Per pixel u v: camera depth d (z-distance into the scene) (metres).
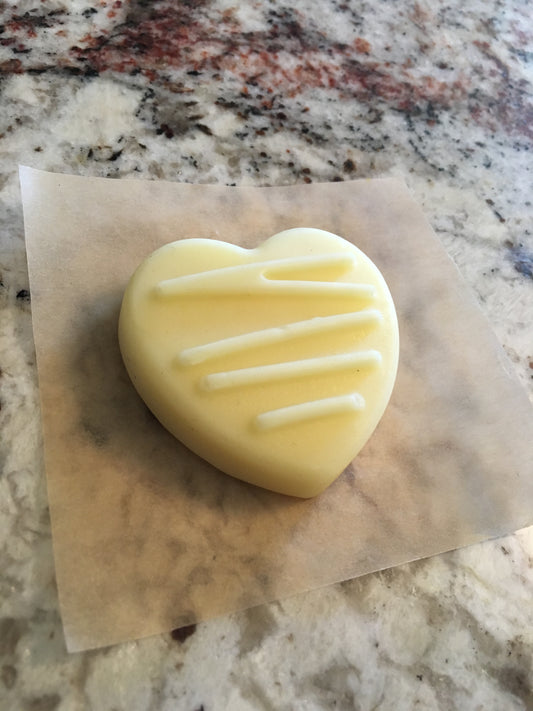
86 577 0.09
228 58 0.16
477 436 0.12
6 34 0.15
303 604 0.10
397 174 0.16
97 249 0.12
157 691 0.09
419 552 0.11
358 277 0.12
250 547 0.10
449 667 0.10
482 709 0.10
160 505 0.10
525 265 0.15
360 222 0.14
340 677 0.09
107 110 0.15
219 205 0.14
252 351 0.11
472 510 0.11
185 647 0.09
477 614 0.10
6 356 0.11
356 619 0.10
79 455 0.10
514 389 0.13
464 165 0.16
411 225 0.14
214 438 0.10
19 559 0.09
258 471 0.10
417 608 0.10
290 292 0.11
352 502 0.11
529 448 0.12
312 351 0.11
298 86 0.16
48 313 0.11
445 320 0.13
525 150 0.17
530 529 0.11
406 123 0.17
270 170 0.15
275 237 0.12
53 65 0.15
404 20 0.19
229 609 0.10
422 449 0.12
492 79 0.18
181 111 0.15
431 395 0.12
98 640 0.09
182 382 0.10
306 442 0.10
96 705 0.09
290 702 0.09
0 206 0.13
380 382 0.11
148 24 0.16
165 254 0.11
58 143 0.14
